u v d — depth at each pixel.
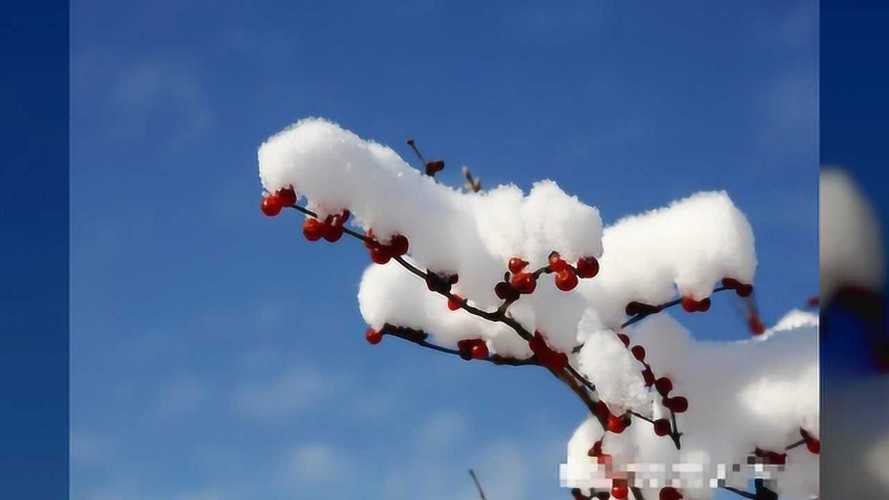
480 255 0.70
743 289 0.74
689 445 0.72
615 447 0.72
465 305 0.70
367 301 0.76
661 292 0.75
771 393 0.72
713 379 0.73
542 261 0.69
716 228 0.74
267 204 0.68
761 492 0.71
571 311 0.72
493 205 0.70
